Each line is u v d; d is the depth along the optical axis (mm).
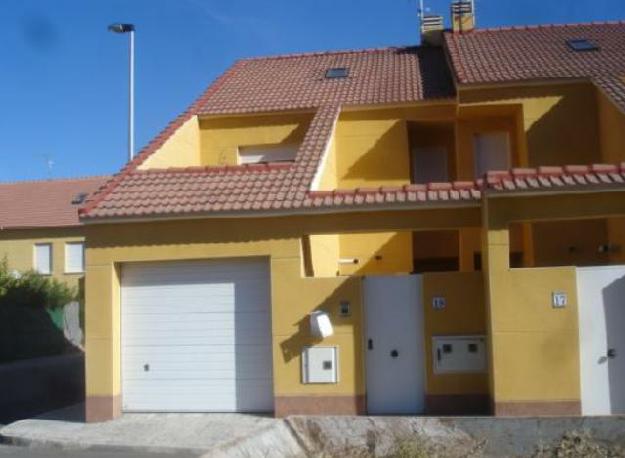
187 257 12750
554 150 16078
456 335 12070
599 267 11438
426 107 17438
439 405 12008
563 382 11219
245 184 13398
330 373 12148
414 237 17812
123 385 13102
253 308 12805
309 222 12492
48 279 27562
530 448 10938
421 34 22156
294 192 12797
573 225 15547
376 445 11352
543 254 15539
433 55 21078
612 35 19297
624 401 11195
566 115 16141
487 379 11930
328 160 15641
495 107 16438
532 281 11406
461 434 11148
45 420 13195
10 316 22844
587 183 11305
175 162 16547
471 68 17172
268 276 12781
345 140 17562
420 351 12219
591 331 11336
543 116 16172
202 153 18156
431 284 12234
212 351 12906
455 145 17891
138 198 13273
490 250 11516
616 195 11523
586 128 16094
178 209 12594
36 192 37812
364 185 17344
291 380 12258
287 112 17812
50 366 20750
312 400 12180
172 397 12953
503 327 11375
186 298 13047
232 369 12820
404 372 12195
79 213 12898
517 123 16906
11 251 35594
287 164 14086
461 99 16391
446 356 12062
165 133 16516
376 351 12266
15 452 11273
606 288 11375
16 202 37125
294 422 11844
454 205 12102
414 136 18578
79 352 25000
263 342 12742
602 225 15492
